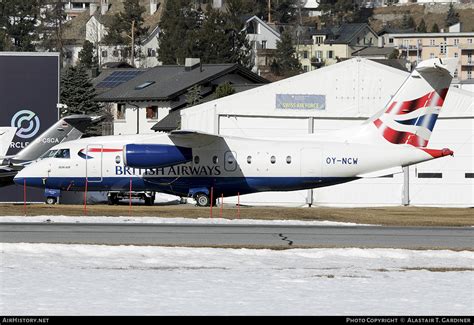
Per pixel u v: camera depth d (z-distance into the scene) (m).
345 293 82.62
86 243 112.94
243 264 98.50
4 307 74.69
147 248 107.12
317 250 108.94
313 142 181.00
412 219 162.38
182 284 85.81
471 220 160.50
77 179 183.62
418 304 78.06
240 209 179.88
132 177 182.62
